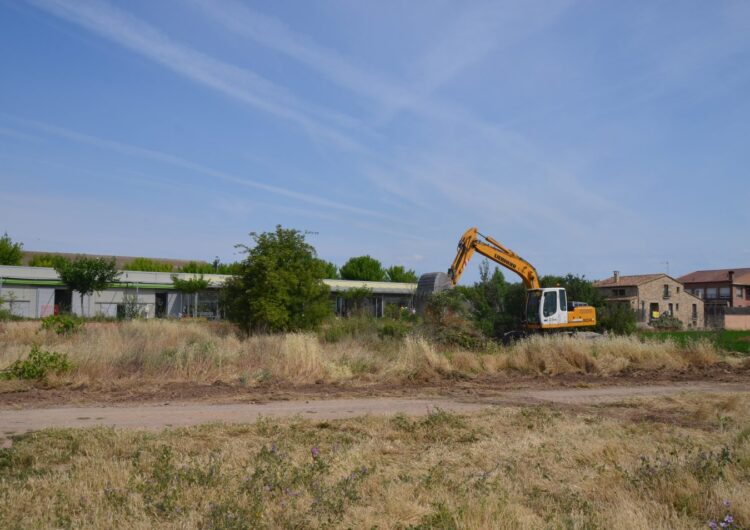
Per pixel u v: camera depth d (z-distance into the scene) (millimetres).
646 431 9305
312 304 23062
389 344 19656
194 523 5242
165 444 7840
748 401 12141
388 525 5379
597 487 6516
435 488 6238
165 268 61719
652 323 52000
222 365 15156
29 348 15750
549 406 11961
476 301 30703
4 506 5477
